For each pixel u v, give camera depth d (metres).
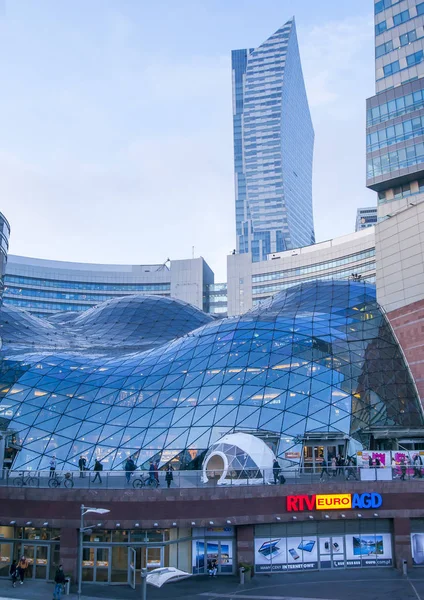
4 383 53.56
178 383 50.31
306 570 37.19
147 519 35.31
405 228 54.34
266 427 44.59
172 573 28.64
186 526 35.44
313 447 44.59
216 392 47.78
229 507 36.00
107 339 78.88
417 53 78.69
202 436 44.81
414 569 37.16
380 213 78.56
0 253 51.44
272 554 37.00
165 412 47.88
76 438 46.97
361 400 47.66
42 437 47.34
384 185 78.56
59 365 56.47
